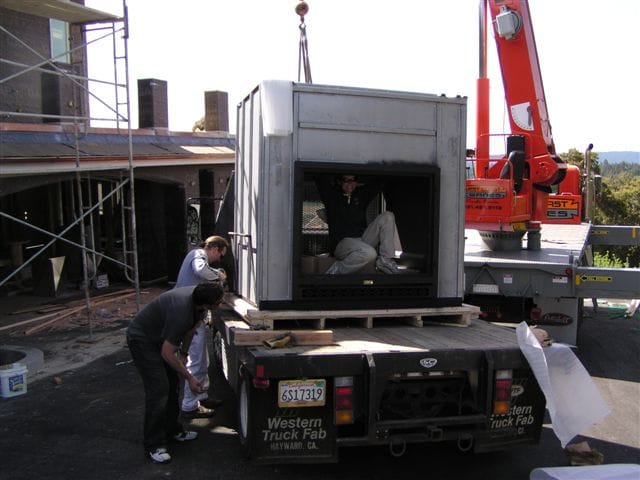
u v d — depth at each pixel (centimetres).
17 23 1150
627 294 655
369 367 399
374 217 605
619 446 509
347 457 483
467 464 473
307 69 632
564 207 1134
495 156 873
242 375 448
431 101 510
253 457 409
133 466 460
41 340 852
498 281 698
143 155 1117
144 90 1417
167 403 483
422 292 514
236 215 602
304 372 397
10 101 1131
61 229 1241
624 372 721
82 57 1302
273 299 483
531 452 498
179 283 535
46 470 452
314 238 573
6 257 1197
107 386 655
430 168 505
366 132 495
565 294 673
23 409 584
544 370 412
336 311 491
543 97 866
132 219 919
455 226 525
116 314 1016
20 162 799
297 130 481
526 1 838
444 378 445
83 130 1079
